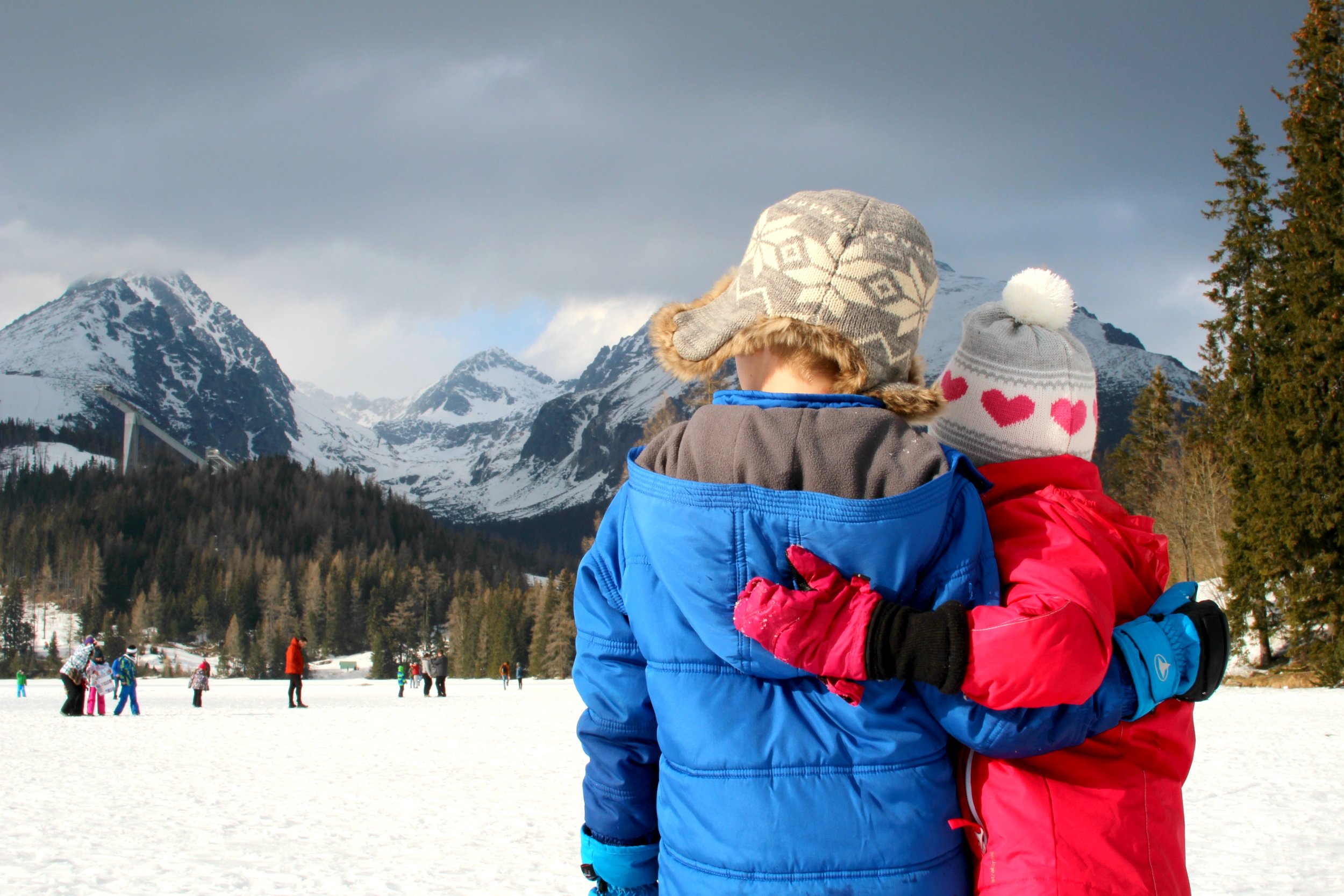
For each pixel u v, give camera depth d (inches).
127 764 378.6
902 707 54.7
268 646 4490.7
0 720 690.2
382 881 172.9
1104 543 58.0
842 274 59.3
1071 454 67.1
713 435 56.6
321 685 2363.4
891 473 53.4
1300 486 959.0
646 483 57.1
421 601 5054.1
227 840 214.1
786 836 53.2
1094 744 56.2
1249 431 1020.5
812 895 52.9
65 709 746.2
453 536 7298.2
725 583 54.2
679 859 56.6
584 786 65.6
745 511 53.2
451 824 234.2
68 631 5059.1
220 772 349.1
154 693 1545.3
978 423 68.7
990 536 56.3
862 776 54.0
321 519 6643.7
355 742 481.1
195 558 5797.2
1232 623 1025.5
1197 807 235.6
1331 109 1013.2
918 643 50.3
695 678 56.4
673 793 57.6
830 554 52.9
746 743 54.6
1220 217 1230.9
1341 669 896.9
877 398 60.2
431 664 1336.1
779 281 60.5
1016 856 54.8
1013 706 50.9
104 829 228.4
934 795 55.0
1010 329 68.8
